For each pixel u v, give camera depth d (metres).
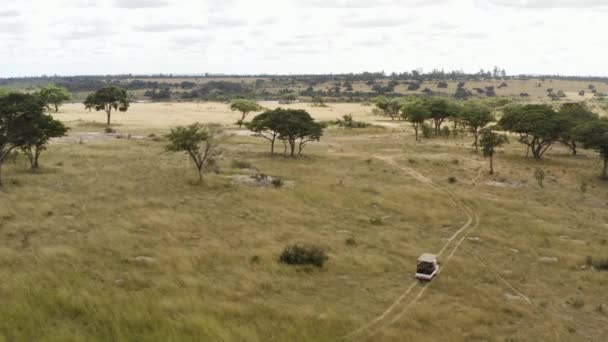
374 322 24.53
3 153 58.94
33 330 20.50
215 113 159.50
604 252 38.03
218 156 74.69
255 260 32.66
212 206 46.44
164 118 138.50
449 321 25.03
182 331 21.61
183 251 33.25
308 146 91.25
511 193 58.09
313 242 37.44
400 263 34.03
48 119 59.47
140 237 35.81
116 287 26.45
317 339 21.83
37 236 34.88
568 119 80.56
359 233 40.91
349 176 64.44
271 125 76.19
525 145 97.62
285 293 27.84
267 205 47.94
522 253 37.53
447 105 114.94
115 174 59.06
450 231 42.97
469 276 32.34
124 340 20.31
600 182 65.12
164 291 26.50
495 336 23.62
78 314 22.80
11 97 55.16
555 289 30.50
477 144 94.75
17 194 46.34
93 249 32.84
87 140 87.81
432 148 90.25
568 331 24.55
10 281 25.70
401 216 47.25
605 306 27.88
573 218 48.31
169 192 51.22
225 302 25.44
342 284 29.84
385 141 99.75
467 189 59.06
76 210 42.34
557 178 66.69
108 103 116.12
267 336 22.02
